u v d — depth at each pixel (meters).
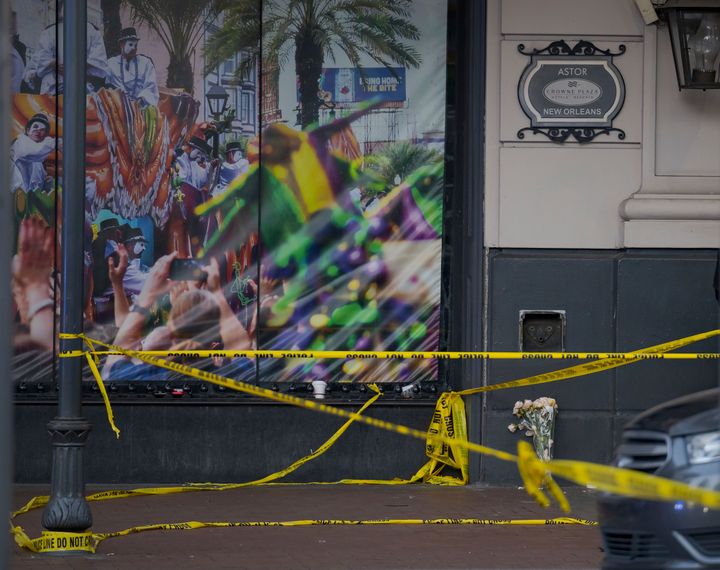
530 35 13.62
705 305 13.62
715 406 7.12
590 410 13.62
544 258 13.61
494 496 13.04
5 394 4.09
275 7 13.95
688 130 13.68
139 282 13.84
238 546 10.27
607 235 13.67
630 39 13.67
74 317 9.77
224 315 13.91
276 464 13.82
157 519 11.66
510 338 13.60
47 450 13.62
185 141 13.90
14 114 13.70
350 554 9.94
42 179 13.72
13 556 9.58
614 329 13.62
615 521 7.21
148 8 13.85
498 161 13.62
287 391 13.91
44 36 13.72
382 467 13.90
